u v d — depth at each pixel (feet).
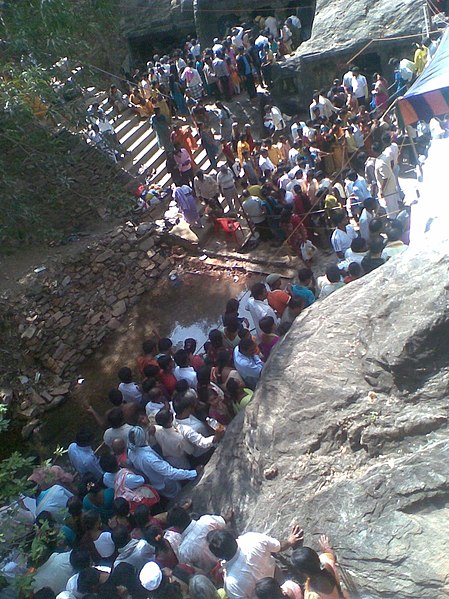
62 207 43.80
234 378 23.48
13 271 40.93
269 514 18.45
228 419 23.70
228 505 19.77
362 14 51.80
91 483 21.99
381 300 20.63
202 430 22.89
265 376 21.61
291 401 20.29
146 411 24.52
